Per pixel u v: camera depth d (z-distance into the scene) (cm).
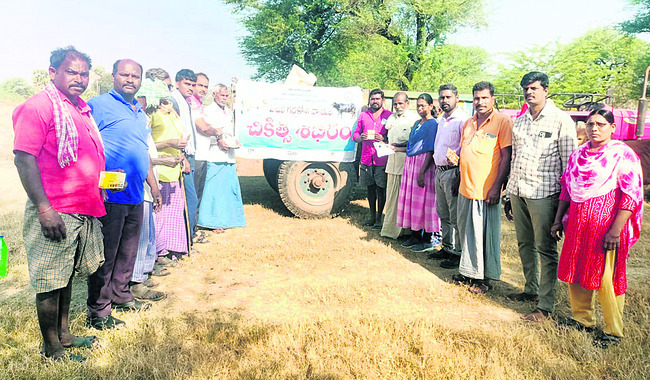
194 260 469
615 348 285
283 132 631
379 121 612
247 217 680
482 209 388
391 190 572
